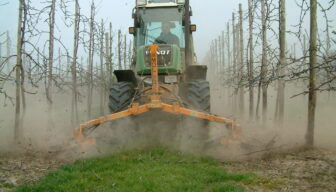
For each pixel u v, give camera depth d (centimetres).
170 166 634
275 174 593
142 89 802
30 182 573
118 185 536
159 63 780
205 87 809
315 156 704
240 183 548
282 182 547
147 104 710
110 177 577
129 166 639
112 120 769
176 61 786
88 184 543
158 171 601
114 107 800
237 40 1766
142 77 809
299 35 735
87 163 654
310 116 782
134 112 713
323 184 532
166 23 905
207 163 666
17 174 617
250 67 1238
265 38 1114
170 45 791
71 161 712
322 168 611
